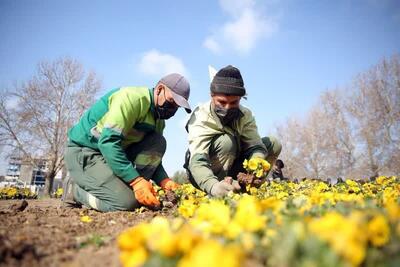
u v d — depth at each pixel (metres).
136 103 3.71
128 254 1.23
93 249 1.87
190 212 2.34
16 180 39.59
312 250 1.06
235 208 1.91
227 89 3.85
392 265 1.14
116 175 3.70
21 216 3.08
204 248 0.98
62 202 4.28
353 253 1.05
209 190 3.55
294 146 41.62
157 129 4.17
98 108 3.91
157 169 4.39
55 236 2.17
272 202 1.80
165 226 1.48
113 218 3.05
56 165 30.05
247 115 4.44
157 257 1.11
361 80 33.62
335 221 1.18
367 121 32.59
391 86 32.19
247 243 1.28
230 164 4.46
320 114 38.69
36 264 1.60
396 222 1.41
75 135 3.98
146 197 3.45
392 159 31.00
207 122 4.07
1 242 1.73
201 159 3.88
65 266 1.58
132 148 4.11
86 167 3.85
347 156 36.12
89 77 31.09
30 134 28.88
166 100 3.85
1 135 28.30
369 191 4.35
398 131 31.22
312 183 6.36
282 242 1.14
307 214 1.80
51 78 29.89
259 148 4.51
